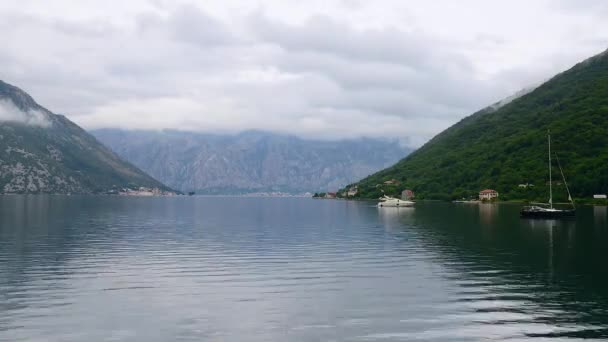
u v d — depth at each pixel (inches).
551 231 3949.3
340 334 1229.7
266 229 4239.7
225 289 1694.1
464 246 2918.3
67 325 1284.4
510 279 1872.5
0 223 4579.2
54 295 1590.8
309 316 1375.5
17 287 1701.5
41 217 5565.9
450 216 6205.7
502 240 3250.5
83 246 2839.6
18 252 2556.6
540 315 1378.0
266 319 1348.4
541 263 2252.7
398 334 1228.5
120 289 1684.3
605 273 2004.2
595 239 3309.5
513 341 1175.6
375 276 1930.4
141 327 1275.8
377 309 1444.4
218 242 3107.8
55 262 2235.5
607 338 1192.2
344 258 2401.6
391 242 3132.4
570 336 1206.9
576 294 1621.6
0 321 1311.5
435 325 1295.5
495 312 1409.9
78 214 6397.6
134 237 3412.9
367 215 6756.9
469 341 1177.4
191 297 1578.5
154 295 1601.9
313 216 6579.7
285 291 1667.1
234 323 1312.7
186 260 2321.6
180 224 4842.5
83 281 1811.0
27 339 1178.6
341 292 1652.3
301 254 2544.3
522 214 5738.2
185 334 1226.6
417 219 5654.5
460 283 1798.7
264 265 2181.3
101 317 1355.8
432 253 2596.0
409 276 1927.9
